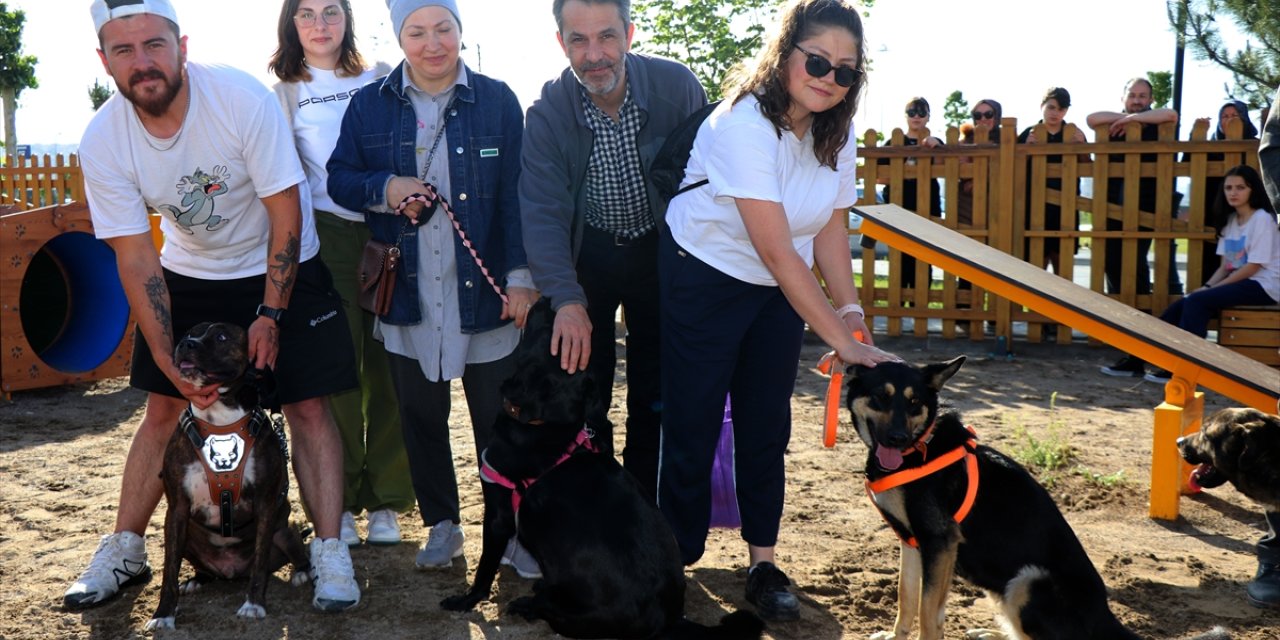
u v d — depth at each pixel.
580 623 3.29
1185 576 4.14
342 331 4.03
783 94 3.27
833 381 3.47
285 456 3.75
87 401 7.41
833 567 4.16
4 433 6.43
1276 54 10.88
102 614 3.66
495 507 3.63
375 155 3.94
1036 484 3.36
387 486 4.50
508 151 4.01
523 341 3.63
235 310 3.96
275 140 3.65
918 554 3.44
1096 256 9.55
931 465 3.30
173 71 3.40
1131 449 6.05
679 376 3.68
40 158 20.69
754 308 3.61
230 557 3.81
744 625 3.13
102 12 3.31
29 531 4.61
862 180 10.30
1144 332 4.68
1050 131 9.64
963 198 10.12
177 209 3.69
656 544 3.30
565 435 3.49
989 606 3.86
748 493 3.77
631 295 4.18
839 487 5.29
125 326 7.79
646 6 12.62
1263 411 4.44
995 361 8.95
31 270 8.26
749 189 3.27
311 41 4.49
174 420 3.97
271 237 3.72
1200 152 9.05
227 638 3.47
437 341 3.92
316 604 3.68
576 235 3.97
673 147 3.70
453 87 3.92
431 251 3.90
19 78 28.47
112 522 4.74
